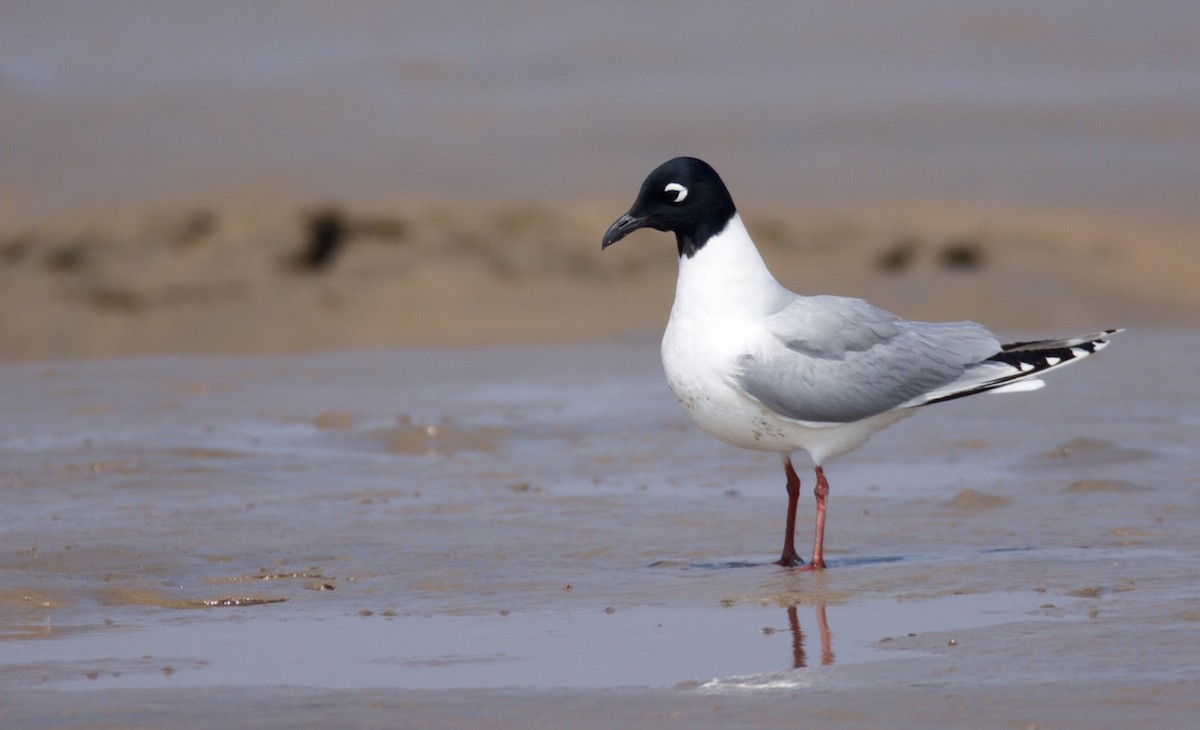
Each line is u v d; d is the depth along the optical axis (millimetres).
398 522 11758
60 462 14031
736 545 11047
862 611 8844
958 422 16094
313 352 24328
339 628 8719
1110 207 35219
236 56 50000
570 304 29922
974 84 47938
